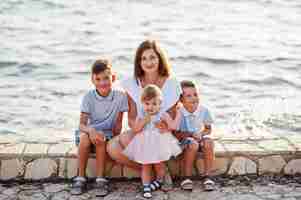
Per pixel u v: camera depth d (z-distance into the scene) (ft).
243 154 15.67
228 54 37.99
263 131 22.89
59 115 25.48
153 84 15.64
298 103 27.17
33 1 55.52
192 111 15.75
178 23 48.65
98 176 15.02
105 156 15.28
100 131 15.25
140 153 14.64
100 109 15.65
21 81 31.48
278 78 32.17
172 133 15.72
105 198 14.35
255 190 14.78
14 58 36.06
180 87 15.64
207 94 29.14
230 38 43.04
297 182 15.28
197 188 14.99
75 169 15.52
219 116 25.25
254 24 48.32
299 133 22.59
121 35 43.91
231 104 27.20
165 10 53.98
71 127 23.91
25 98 28.14
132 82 15.70
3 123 24.34
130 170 15.71
